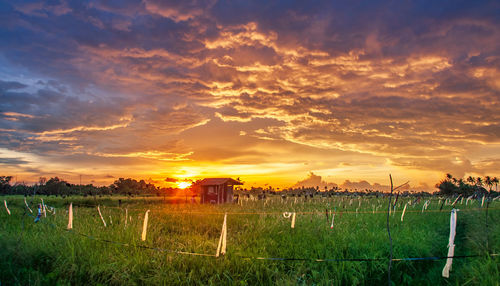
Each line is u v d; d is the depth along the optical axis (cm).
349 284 718
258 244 951
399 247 895
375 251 868
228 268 743
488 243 834
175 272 712
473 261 729
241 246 907
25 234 956
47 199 2688
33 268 751
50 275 690
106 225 1196
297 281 693
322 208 2002
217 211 1811
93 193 3772
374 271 774
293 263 798
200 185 3191
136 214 1578
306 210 1906
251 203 2577
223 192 3170
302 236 1044
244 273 736
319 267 778
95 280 695
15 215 1422
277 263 794
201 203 2986
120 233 994
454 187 3484
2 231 988
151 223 1274
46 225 1130
